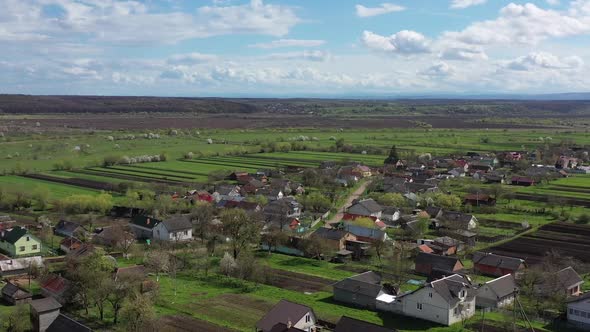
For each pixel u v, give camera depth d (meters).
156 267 107.81
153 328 78.00
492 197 184.12
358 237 137.00
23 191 175.12
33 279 105.25
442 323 84.81
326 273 111.62
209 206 159.12
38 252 125.88
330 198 187.50
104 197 167.62
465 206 176.88
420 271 113.69
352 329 72.94
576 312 86.50
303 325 79.12
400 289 100.62
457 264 110.25
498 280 96.38
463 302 87.62
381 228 147.38
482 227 152.88
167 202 166.62
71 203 164.25
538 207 177.12
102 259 96.56
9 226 142.75
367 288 93.50
